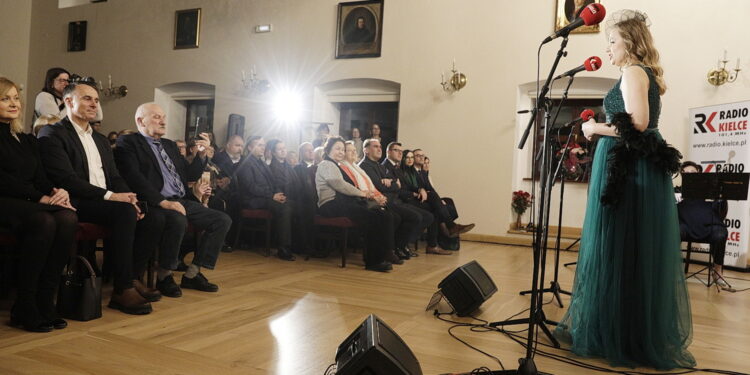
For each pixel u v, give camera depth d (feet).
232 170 19.70
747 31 23.29
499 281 15.34
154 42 35.58
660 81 8.31
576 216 26.63
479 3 27.84
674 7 24.31
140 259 10.48
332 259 17.93
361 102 31.78
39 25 38.96
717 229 17.06
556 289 12.07
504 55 27.35
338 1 30.81
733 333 10.27
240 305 10.61
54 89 14.37
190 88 35.45
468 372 7.19
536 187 27.22
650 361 7.81
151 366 6.88
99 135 10.92
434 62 28.66
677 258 8.21
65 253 8.75
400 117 29.35
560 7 26.21
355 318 10.00
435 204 22.02
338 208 16.57
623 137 7.96
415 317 10.40
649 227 8.03
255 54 32.83
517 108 27.14
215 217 11.90
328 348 8.00
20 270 8.29
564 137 26.78
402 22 29.35
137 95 36.06
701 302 13.70
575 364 7.87
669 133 24.40
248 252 18.60
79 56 37.68
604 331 8.09
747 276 19.63
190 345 7.86
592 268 8.39
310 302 11.19
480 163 27.71
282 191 18.99
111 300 9.86
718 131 21.79
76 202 10.14
